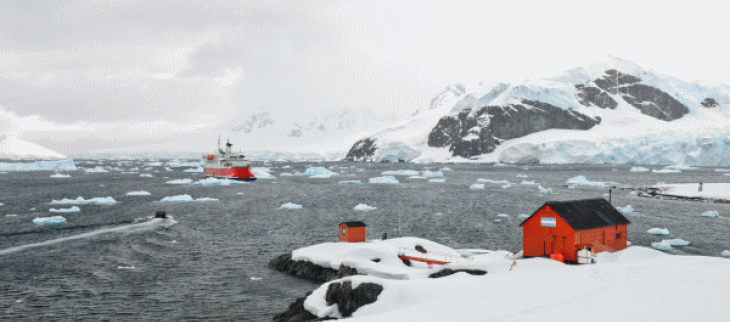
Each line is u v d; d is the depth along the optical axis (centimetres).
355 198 11669
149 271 4631
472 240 6088
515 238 6219
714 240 5972
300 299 3500
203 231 6831
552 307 2253
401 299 2877
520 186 15438
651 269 3072
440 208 9556
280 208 9562
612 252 4094
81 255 5275
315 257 4553
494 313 2220
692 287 2520
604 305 2227
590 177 19925
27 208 9450
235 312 3531
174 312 3522
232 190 14000
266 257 5238
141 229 6956
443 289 2925
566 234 3831
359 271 4028
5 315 3428
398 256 4406
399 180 19062
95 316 3425
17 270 4628
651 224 7212
